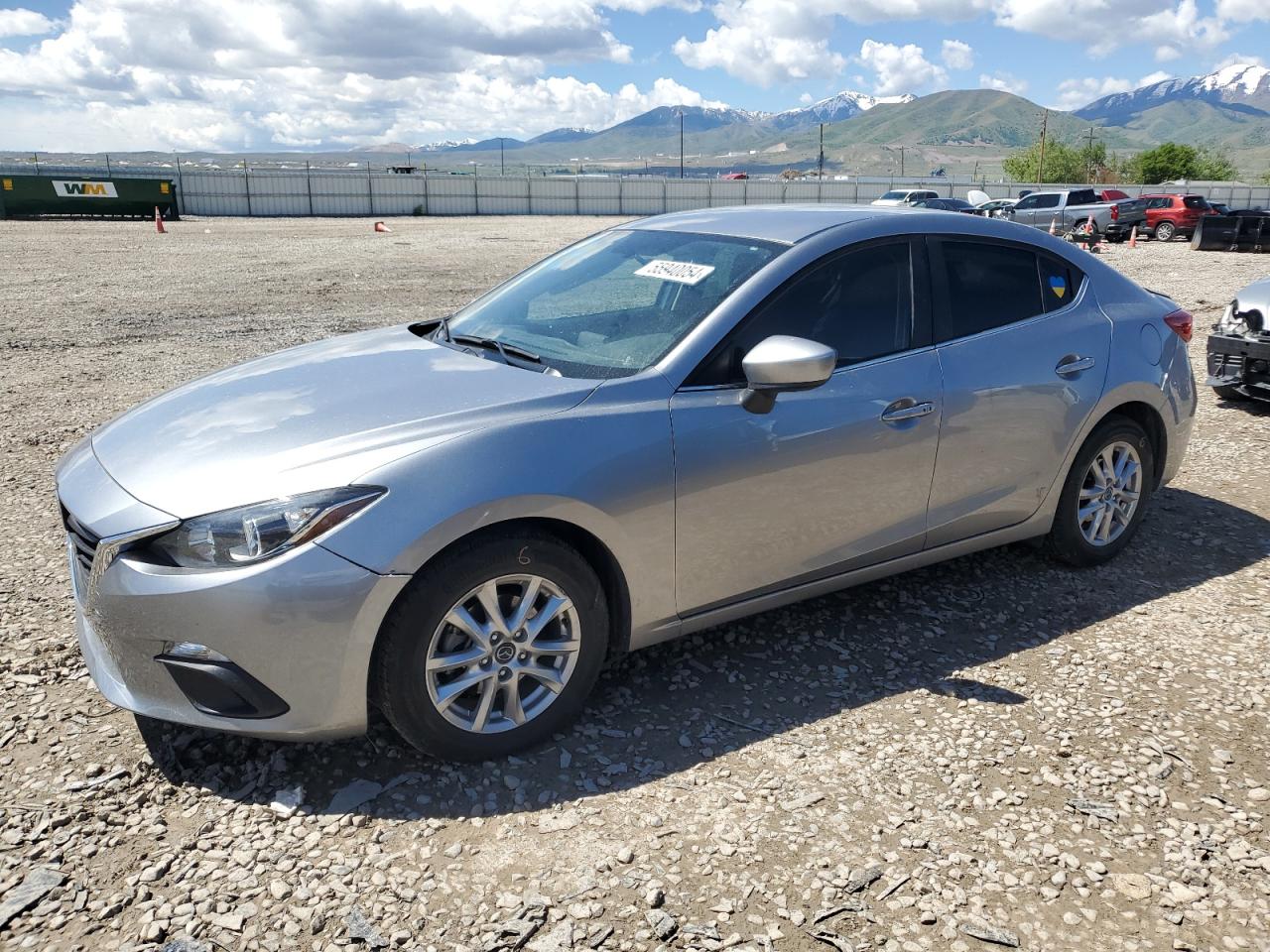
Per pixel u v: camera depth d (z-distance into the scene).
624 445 2.90
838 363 3.39
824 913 2.31
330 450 2.70
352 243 26.75
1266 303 6.97
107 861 2.45
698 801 2.73
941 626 3.83
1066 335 4.02
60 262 20.16
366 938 2.22
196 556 2.57
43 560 4.38
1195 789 2.82
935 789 2.80
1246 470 5.93
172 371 8.76
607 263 3.84
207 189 55.25
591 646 3.00
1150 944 2.25
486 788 2.77
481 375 3.15
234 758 2.89
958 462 3.70
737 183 67.31
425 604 2.64
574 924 2.27
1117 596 4.13
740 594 3.31
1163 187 55.72
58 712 3.13
